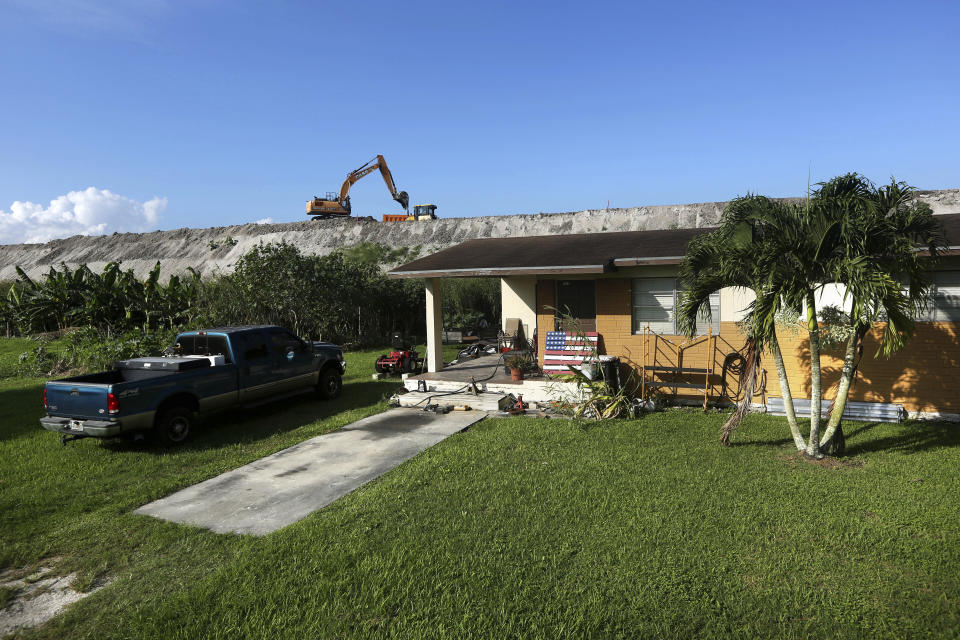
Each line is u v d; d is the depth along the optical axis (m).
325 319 19.50
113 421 7.69
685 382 10.32
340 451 7.91
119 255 70.81
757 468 6.61
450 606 3.97
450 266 10.91
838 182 6.34
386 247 51.72
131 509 6.04
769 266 6.19
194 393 8.81
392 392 12.22
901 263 6.20
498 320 22.64
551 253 11.19
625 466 6.76
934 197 42.44
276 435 8.98
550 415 9.72
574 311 11.30
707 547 4.71
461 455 7.39
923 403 8.78
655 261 9.55
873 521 5.12
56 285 24.12
